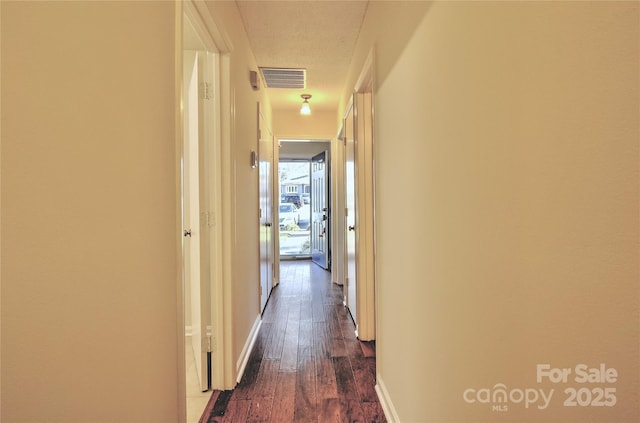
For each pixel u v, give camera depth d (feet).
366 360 6.97
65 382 1.97
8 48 1.64
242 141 6.94
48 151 1.86
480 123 2.37
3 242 1.64
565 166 1.62
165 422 3.17
